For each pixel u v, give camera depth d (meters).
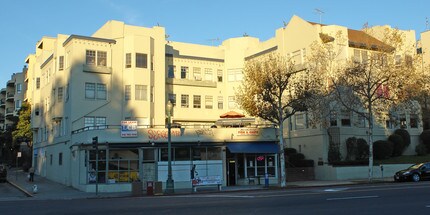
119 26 41.75
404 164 39.28
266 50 45.94
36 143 51.09
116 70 40.94
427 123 47.56
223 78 50.00
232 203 16.66
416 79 33.66
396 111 37.94
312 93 31.48
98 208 16.36
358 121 39.66
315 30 39.88
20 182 38.41
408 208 13.66
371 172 32.41
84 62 39.56
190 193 26.23
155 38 43.59
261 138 34.50
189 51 49.31
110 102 40.16
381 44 34.59
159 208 15.55
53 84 43.03
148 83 41.59
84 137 32.72
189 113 47.19
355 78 34.22
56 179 39.91
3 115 93.75
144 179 31.58
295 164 39.44
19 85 79.56
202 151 33.16
